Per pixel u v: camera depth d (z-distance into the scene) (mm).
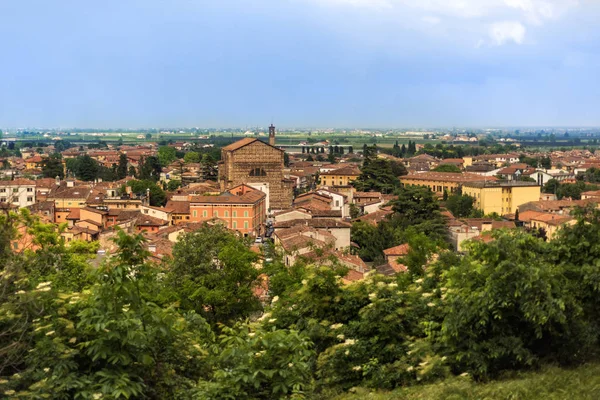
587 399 24156
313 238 92500
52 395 19797
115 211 142750
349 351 28141
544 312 25859
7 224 24266
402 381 27281
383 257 106375
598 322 29453
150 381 22984
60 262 47375
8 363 20406
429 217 129625
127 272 22594
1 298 21406
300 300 32125
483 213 174875
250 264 53406
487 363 26734
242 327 27016
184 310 47344
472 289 27594
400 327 28984
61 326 21734
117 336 21266
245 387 22781
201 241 54906
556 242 31906
